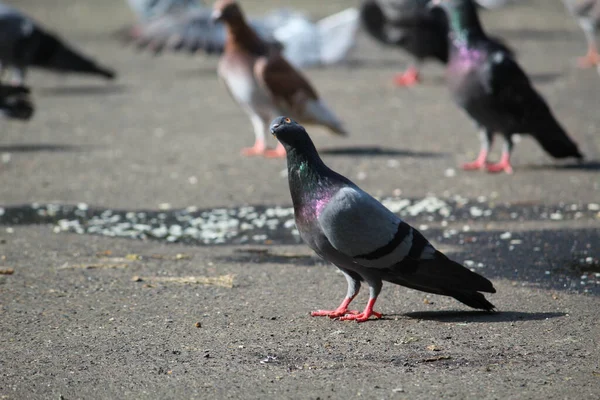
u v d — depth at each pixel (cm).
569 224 1184
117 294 902
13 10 2253
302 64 2530
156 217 1255
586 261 1013
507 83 1433
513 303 861
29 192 1394
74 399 650
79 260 1036
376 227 768
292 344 756
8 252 1068
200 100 2305
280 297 893
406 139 1806
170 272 986
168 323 813
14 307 859
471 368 695
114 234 1162
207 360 721
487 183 1435
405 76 2503
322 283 942
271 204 1327
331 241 777
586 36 3278
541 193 1360
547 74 2534
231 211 1287
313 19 3447
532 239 1113
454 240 1120
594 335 763
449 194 1371
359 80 2577
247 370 699
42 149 1731
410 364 706
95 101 2298
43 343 762
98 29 3528
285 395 651
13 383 678
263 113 1686
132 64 2898
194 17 2117
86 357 729
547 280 940
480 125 1519
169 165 1594
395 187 1418
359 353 732
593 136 1772
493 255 1046
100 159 1641
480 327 790
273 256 1056
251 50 1650
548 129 1484
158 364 713
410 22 2364
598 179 1440
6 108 1684
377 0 2391
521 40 3203
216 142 1803
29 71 2828
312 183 786
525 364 700
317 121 1680
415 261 775
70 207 1306
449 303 867
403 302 872
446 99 2259
